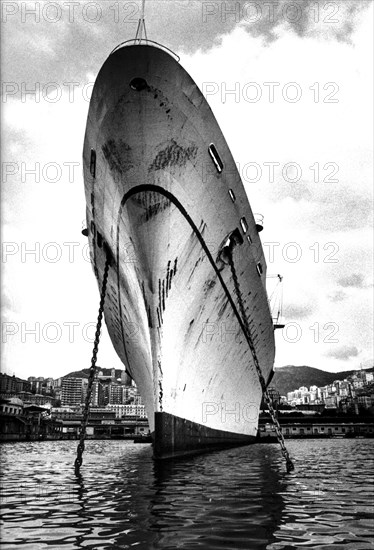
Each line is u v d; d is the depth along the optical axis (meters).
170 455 13.49
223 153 11.41
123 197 11.30
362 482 10.14
